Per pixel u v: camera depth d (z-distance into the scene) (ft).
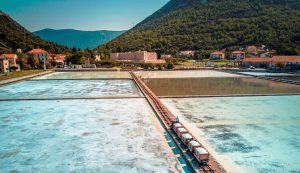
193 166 42.83
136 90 125.08
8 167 43.68
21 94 112.16
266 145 53.62
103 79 175.11
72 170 42.70
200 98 103.81
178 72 237.86
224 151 50.49
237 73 220.02
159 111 79.66
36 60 278.46
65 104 90.99
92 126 65.36
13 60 247.09
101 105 89.56
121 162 45.50
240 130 63.00
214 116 75.92
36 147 51.93
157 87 138.62
